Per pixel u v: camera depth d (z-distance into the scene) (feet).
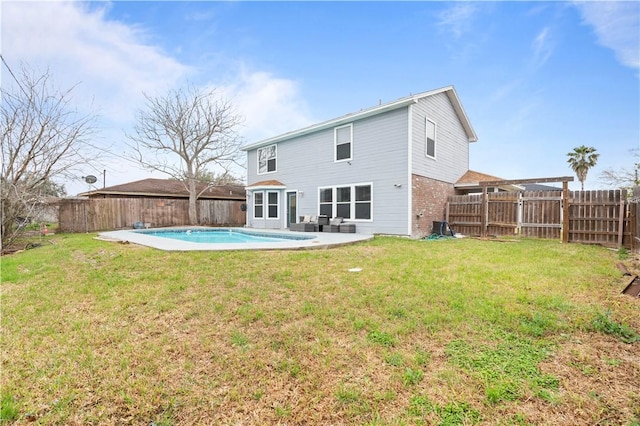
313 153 47.73
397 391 7.25
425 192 40.11
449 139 46.85
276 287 14.93
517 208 36.63
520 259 21.89
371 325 10.59
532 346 9.14
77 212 48.49
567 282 15.48
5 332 10.48
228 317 11.50
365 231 41.14
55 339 9.96
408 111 37.06
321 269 18.51
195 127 60.90
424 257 22.62
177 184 73.05
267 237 42.96
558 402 6.78
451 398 6.97
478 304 12.30
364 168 41.29
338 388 7.37
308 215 48.42
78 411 6.76
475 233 40.55
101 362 8.57
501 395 6.98
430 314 11.36
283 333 10.14
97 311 12.25
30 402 7.02
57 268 19.61
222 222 66.44
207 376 7.94
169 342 9.70
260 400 7.06
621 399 6.84
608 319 10.36
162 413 6.69
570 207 32.53
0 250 29.63
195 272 17.58
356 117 41.29
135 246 27.81
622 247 28.43
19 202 33.76
